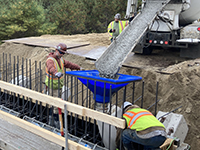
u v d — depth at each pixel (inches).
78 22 933.8
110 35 305.7
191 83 213.8
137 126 116.0
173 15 268.4
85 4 955.3
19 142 142.9
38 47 344.8
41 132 138.6
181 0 263.4
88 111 118.6
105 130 142.3
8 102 216.1
